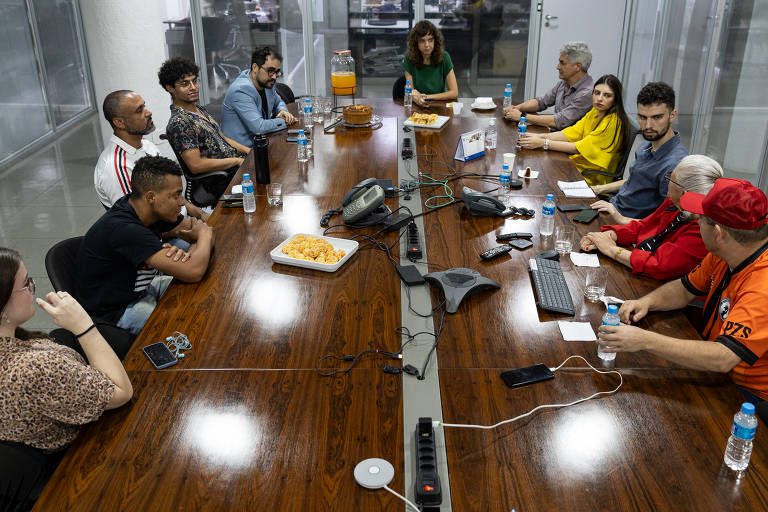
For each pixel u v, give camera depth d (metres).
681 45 5.88
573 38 6.98
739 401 1.81
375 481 1.52
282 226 2.89
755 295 1.85
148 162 2.44
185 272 2.39
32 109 6.50
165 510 1.46
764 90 4.48
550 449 1.63
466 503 1.47
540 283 2.36
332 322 2.17
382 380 1.89
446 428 1.70
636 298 2.34
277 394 1.83
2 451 1.63
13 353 1.63
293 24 7.09
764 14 4.46
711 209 1.93
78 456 1.61
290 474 1.55
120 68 5.62
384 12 7.02
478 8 6.97
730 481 1.53
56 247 2.52
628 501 1.48
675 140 3.15
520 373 1.90
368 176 3.49
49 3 6.83
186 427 1.71
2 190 5.43
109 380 1.71
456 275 2.38
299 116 4.74
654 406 1.79
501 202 3.00
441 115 4.80
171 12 6.85
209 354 2.01
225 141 4.11
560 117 4.48
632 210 3.32
